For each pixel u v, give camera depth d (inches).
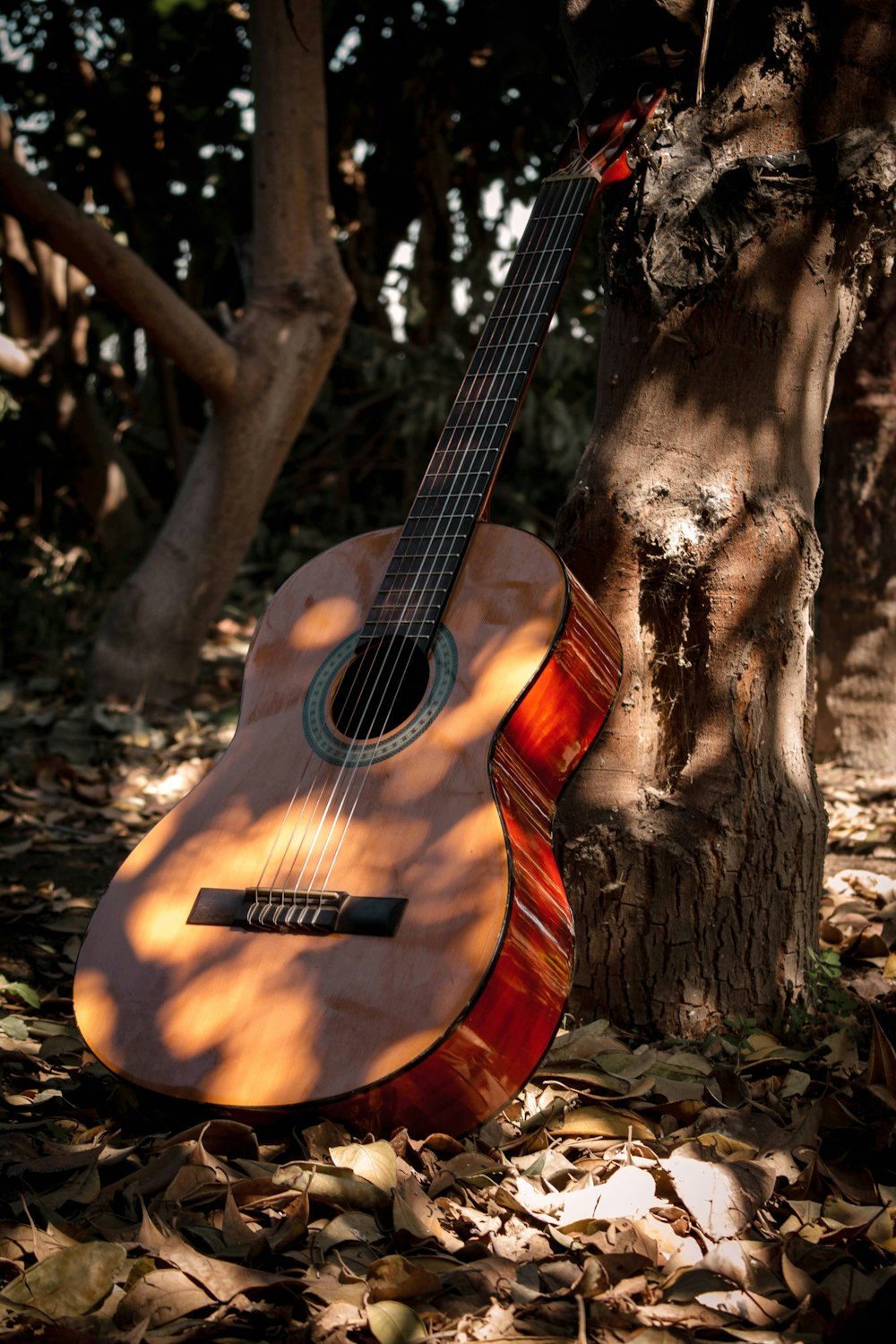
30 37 269.6
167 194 295.4
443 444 98.0
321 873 81.4
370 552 96.3
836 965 103.7
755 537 97.8
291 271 220.2
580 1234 70.9
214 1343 60.9
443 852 79.5
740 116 94.9
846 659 194.4
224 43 264.1
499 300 101.0
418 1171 76.6
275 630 95.7
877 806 172.7
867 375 185.3
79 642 269.3
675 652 100.2
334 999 76.3
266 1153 77.1
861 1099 87.3
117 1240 68.6
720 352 97.2
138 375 374.3
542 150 277.0
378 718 88.7
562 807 101.7
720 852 97.7
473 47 247.0
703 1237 70.7
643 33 97.2
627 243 97.5
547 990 79.7
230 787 88.3
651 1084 88.3
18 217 188.5
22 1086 91.4
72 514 327.3
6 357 262.2
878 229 99.7
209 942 81.0
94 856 155.7
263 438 223.3
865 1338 61.0
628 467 99.6
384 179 299.7
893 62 95.2
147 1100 78.3
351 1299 64.0
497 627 88.3
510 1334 61.7
